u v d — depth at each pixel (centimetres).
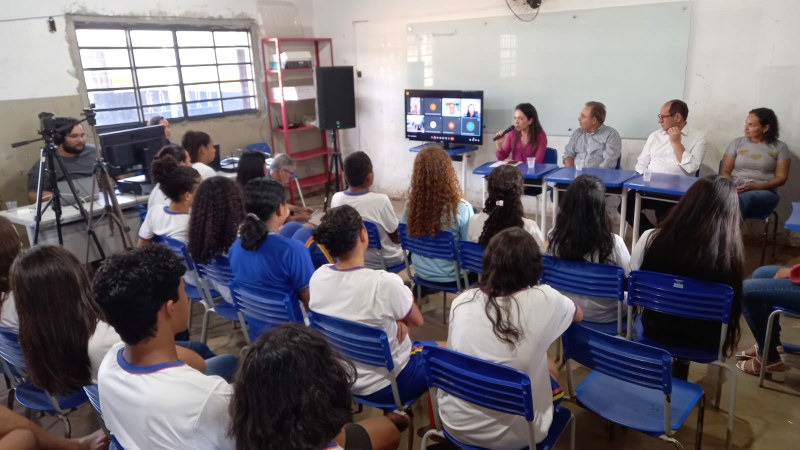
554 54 536
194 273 281
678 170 439
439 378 169
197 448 114
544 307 159
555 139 559
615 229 528
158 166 286
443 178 279
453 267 297
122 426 119
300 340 101
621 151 507
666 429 167
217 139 632
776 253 439
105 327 167
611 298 238
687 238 202
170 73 580
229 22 617
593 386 194
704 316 201
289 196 679
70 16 487
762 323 259
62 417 204
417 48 624
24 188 474
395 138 677
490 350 162
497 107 587
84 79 506
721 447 219
